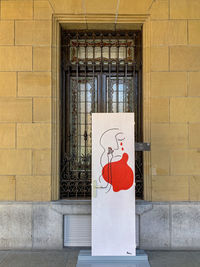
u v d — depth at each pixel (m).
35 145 4.21
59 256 3.86
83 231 4.19
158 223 4.11
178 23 4.27
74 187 4.46
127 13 4.29
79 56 4.69
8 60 4.27
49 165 4.20
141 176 4.41
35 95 4.25
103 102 4.62
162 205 4.12
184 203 4.14
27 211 4.13
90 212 4.11
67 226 4.20
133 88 4.57
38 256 3.86
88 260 3.46
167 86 4.25
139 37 4.62
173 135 4.23
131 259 3.45
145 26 4.38
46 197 4.18
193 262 3.66
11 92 4.25
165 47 4.26
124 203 3.50
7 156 4.21
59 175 4.36
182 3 4.28
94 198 3.50
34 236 4.11
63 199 4.30
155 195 4.18
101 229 3.49
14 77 4.26
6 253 3.98
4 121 4.24
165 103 4.24
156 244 4.10
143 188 4.31
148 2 4.27
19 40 4.27
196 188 4.19
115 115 3.56
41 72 4.27
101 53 4.51
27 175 4.20
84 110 4.64
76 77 4.56
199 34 4.27
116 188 3.50
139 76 4.56
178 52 4.26
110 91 4.61
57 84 4.36
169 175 4.20
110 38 4.62
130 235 3.48
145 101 4.32
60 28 4.52
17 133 4.23
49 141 4.21
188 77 4.25
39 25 4.28
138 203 4.12
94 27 4.58
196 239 4.11
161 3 4.28
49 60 4.27
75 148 4.59
